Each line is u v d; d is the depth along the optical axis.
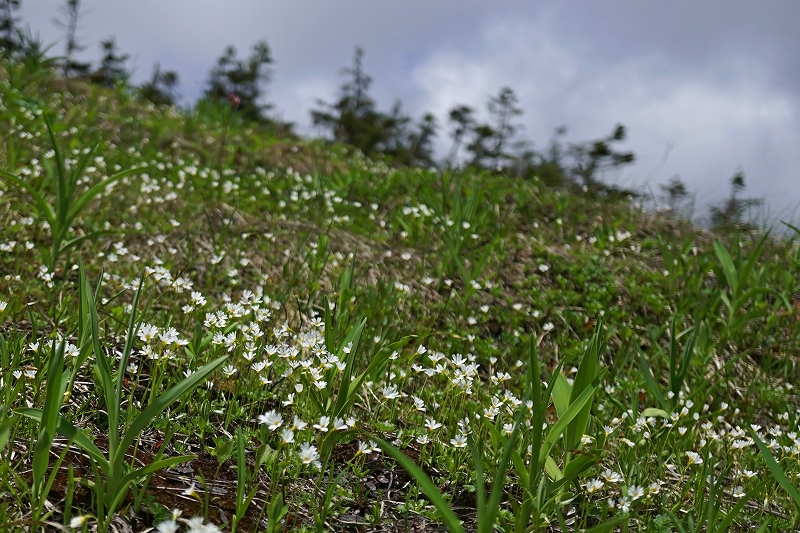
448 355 0.96
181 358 0.70
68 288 0.90
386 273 1.19
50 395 0.45
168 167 1.61
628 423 0.73
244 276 1.11
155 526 0.49
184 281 0.82
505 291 1.21
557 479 0.56
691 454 0.63
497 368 0.97
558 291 1.20
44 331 0.75
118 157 1.60
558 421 0.53
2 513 0.45
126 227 1.20
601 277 1.26
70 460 0.54
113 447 0.47
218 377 0.70
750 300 1.26
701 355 1.01
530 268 1.29
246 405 0.68
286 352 0.65
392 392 0.66
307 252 1.22
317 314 0.98
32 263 0.97
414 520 0.57
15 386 0.57
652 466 0.72
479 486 0.46
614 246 1.45
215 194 1.50
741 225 1.64
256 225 1.34
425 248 1.36
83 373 0.67
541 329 1.11
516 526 0.53
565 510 0.60
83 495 0.50
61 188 0.89
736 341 1.14
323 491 0.58
